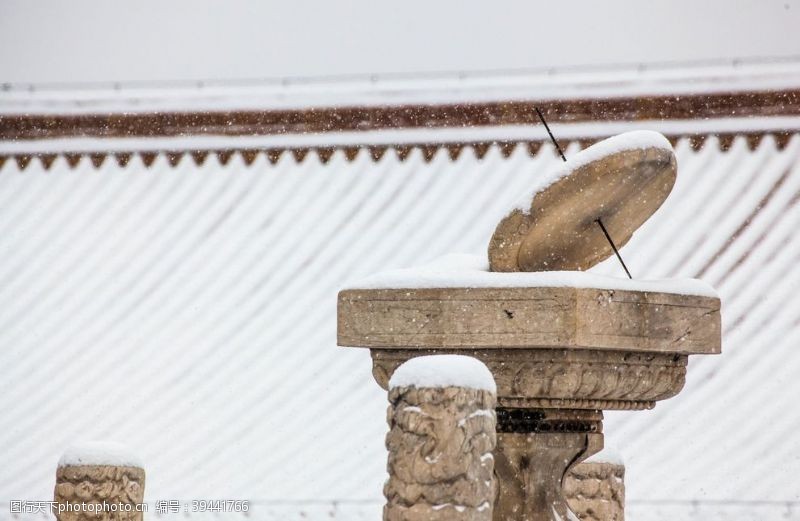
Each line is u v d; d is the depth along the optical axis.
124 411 39.16
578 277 15.09
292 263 42.31
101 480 18.38
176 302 41.97
